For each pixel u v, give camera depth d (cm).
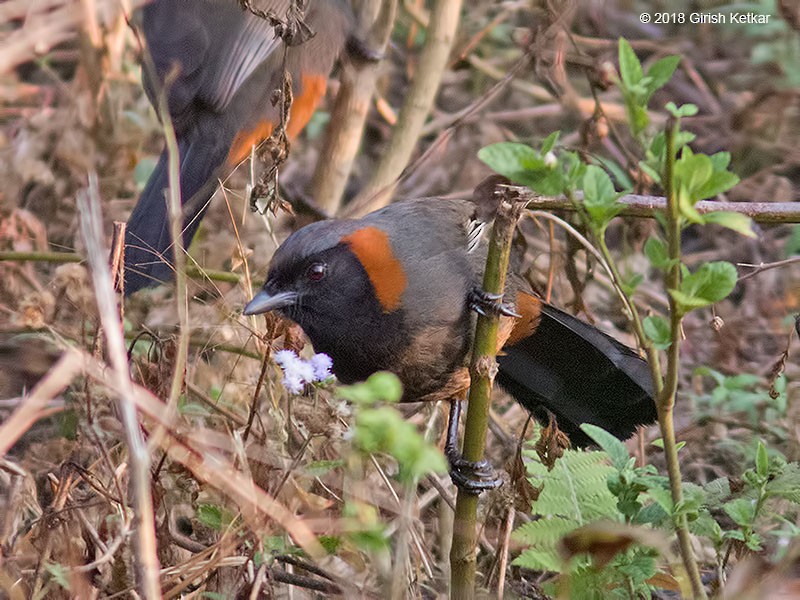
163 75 1171
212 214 1227
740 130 1480
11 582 757
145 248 1041
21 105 1462
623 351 1009
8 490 848
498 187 826
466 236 966
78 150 1267
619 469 771
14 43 1034
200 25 1186
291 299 931
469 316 950
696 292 659
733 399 1159
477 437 834
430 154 1245
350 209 1333
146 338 1023
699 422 1173
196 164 1158
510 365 1042
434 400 994
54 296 1029
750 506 792
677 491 726
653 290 1412
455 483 837
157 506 802
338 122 1321
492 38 1606
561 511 841
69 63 1531
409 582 830
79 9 1159
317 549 693
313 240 930
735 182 635
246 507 733
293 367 727
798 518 960
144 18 1221
